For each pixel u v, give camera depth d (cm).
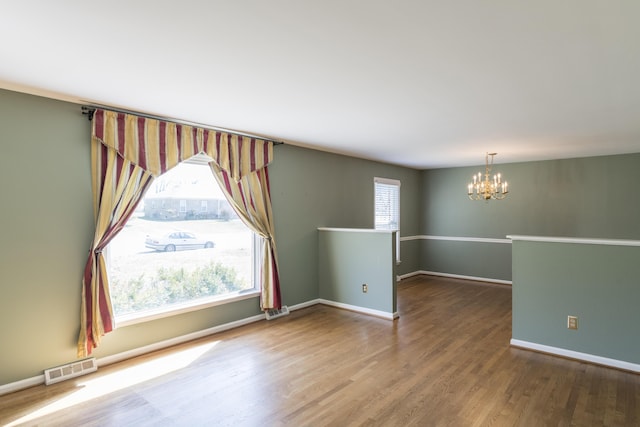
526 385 299
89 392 287
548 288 365
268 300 468
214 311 423
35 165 298
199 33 196
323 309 528
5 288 285
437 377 312
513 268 385
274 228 489
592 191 611
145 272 372
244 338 407
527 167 671
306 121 385
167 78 262
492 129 416
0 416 254
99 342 326
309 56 224
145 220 372
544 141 485
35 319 299
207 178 423
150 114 357
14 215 289
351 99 308
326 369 328
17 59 229
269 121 385
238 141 436
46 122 304
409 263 769
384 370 326
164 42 206
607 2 162
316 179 551
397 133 441
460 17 177
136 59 230
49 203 305
